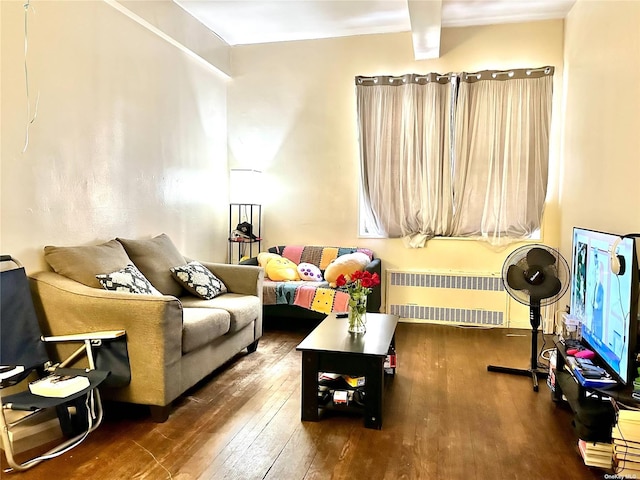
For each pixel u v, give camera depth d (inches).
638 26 98.7
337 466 83.0
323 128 192.7
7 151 100.3
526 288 122.9
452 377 125.1
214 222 192.4
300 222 197.8
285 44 193.8
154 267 133.8
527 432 95.4
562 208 165.8
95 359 99.2
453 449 88.8
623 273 79.3
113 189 132.3
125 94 136.2
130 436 93.2
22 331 92.4
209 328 113.6
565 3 156.3
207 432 95.0
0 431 83.6
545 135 168.1
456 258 180.7
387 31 183.6
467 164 175.3
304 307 161.3
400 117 181.0
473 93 173.5
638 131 98.0
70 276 107.2
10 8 100.2
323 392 105.0
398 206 183.5
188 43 165.0
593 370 87.4
